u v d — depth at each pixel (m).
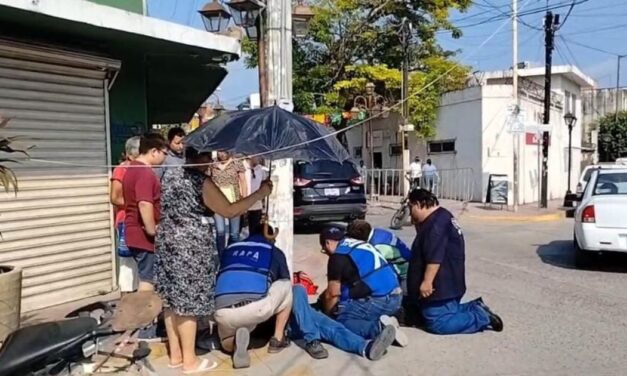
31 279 7.33
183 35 8.23
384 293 6.12
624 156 44.50
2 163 6.62
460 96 25.22
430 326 6.40
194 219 5.08
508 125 21.20
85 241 8.02
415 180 22.23
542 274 9.80
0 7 6.31
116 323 4.35
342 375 5.23
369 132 29.95
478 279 9.38
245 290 5.27
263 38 7.29
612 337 6.30
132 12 8.04
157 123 17.92
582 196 11.12
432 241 6.23
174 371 5.24
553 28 21.61
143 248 5.91
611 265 10.56
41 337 4.02
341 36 26.98
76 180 7.89
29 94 7.32
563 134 30.69
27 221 7.28
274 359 5.56
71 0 6.85
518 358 5.66
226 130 5.24
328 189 14.52
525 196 25.41
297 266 10.60
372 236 7.00
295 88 26.70
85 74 8.00
